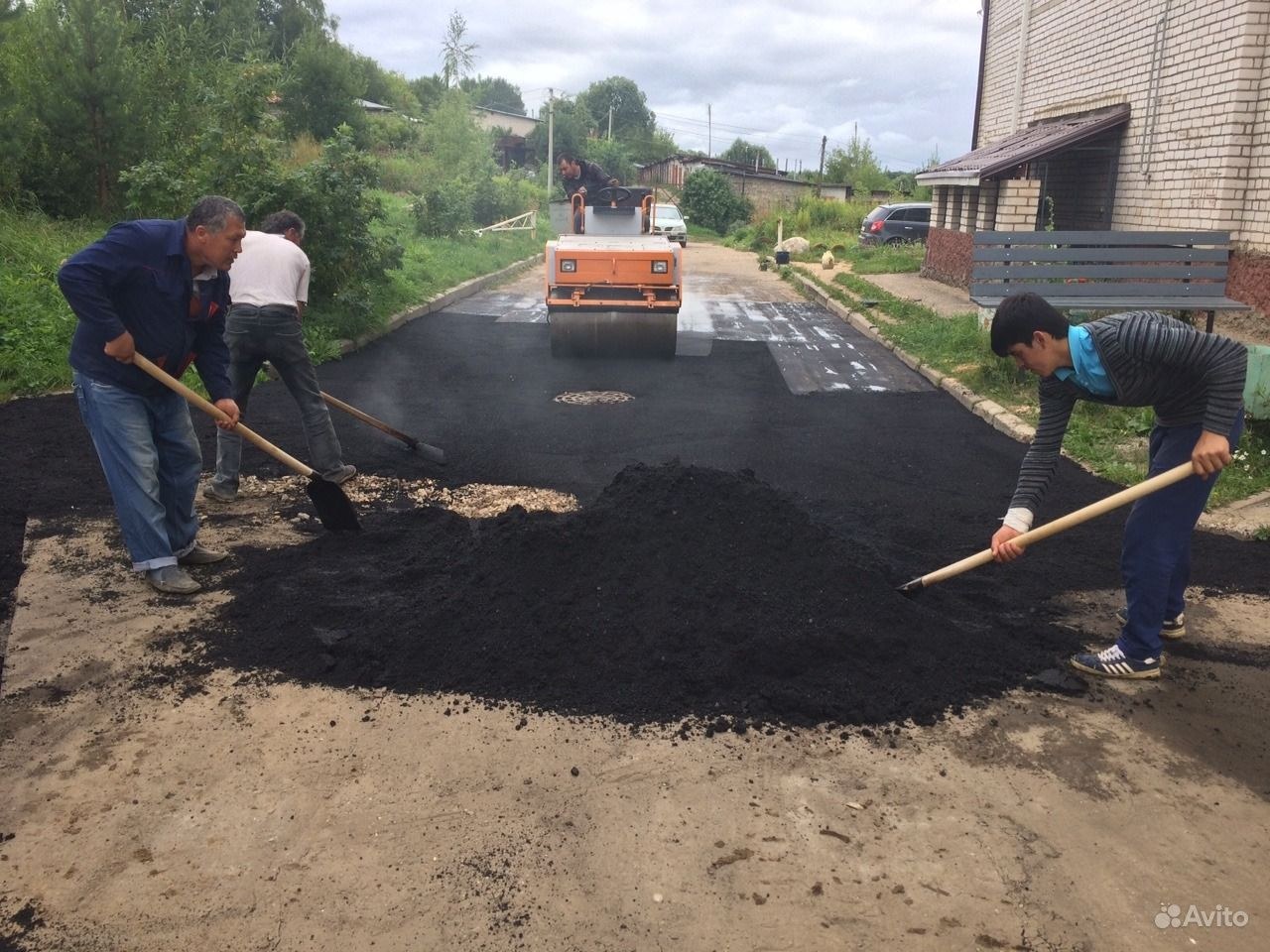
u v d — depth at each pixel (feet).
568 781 9.64
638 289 32.37
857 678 11.61
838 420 25.98
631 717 10.84
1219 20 33.73
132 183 35.32
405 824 8.94
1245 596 14.61
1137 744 10.55
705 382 30.89
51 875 8.20
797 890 8.16
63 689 11.24
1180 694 11.66
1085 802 9.46
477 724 10.66
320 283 36.45
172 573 13.96
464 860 8.47
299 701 11.08
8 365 25.99
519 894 8.06
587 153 178.40
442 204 71.46
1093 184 44.37
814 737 10.55
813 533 13.48
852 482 20.24
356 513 16.72
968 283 53.47
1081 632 13.28
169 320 13.47
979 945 7.59
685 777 9.75
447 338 38.65
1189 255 29.66
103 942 7.49
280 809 9.12
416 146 104.53
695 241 128.36
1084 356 11.04
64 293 12.50
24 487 18.42
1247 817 9.29
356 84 97.91
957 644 12.40
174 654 12.14
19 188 40.37
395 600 13.32
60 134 41.83
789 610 12.38
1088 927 7.79
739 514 13.53
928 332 38.09
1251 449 21.04
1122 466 21.02
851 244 90.84
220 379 14.88
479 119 117.39
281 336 17.98
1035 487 12.01
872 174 155.53
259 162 35.88
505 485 19.48
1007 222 44.50
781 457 22.02
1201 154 35.12
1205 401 11.16
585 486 19.48
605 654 11.91
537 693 11.27
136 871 8.27
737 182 157.38
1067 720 11.01
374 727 10.57
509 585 12.77
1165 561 11.47
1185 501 11.34
